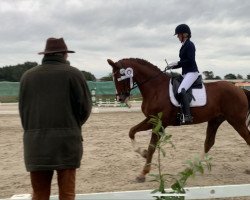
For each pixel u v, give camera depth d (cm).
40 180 400
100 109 2358
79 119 402
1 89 2878
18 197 478
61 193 395
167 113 729
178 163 852
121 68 735
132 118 1911
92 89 2689
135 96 3003
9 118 1991
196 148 1045
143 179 695
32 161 380
